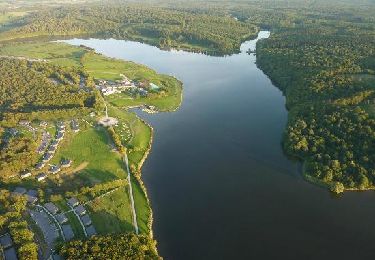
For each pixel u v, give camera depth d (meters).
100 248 196.75
